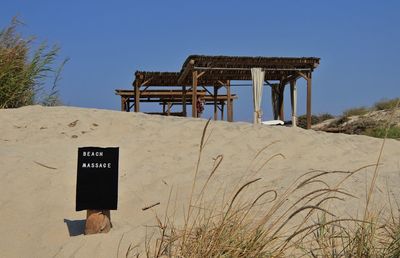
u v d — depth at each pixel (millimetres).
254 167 5707
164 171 5531
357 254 2914
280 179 4668
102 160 3711
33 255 3354
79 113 8383
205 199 4262
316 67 15867
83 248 3377
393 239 3074
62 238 3621
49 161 5711
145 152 6504
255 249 2971
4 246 3506
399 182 4441
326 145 7262
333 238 3098
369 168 5371
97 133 7480
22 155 5840
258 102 15617
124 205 4383
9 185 4809
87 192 3650
